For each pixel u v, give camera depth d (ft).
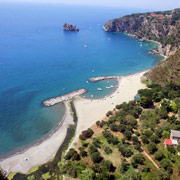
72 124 273.95
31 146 235.40
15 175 194.08
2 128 264.52
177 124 231.71
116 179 173.88
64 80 416.46
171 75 370.32
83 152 204.23
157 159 189.37
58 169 199.41
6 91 354.74
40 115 295.69
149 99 286.66
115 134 234.58
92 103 329.11
